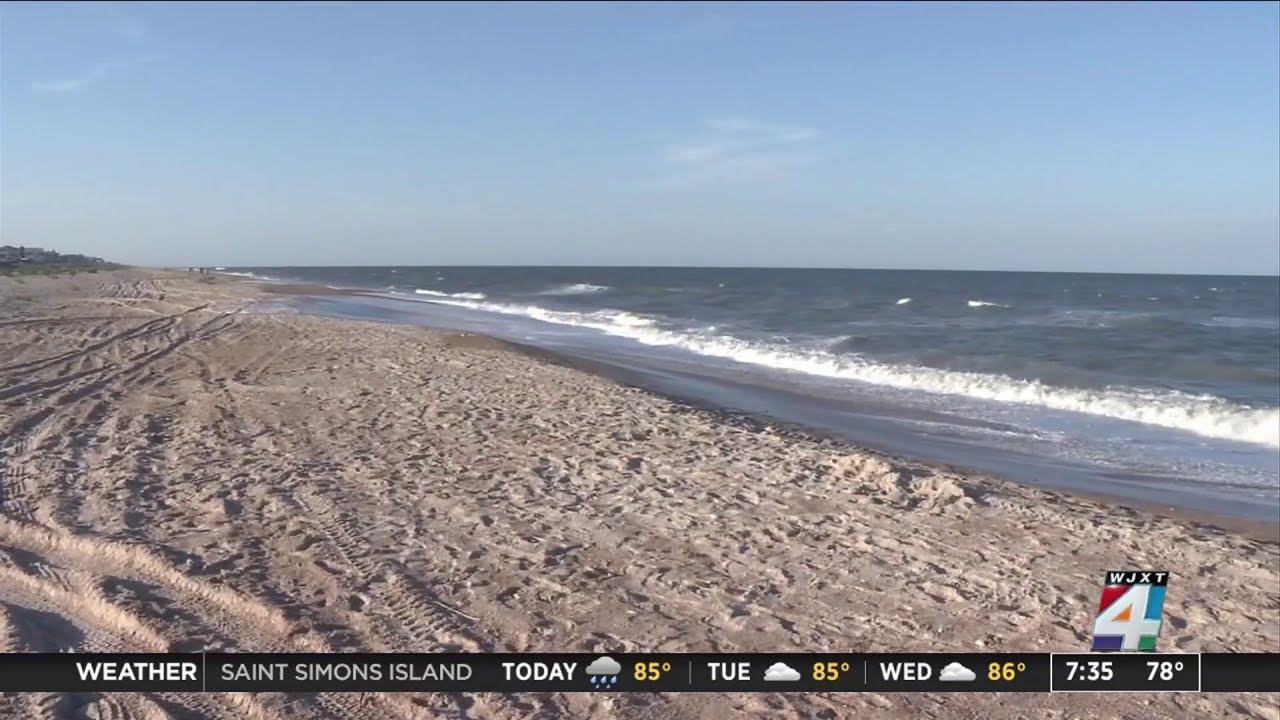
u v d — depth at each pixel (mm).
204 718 3385
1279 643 4664
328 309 28438
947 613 4855
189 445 7922
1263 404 13305
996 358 18719
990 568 5602
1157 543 6316
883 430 11180
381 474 7152
